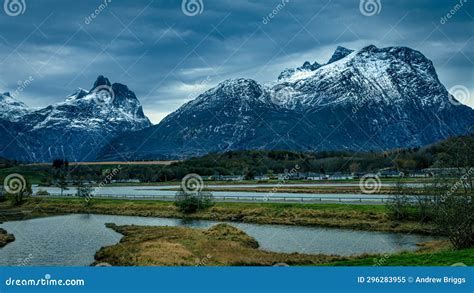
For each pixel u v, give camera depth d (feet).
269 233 256.32
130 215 380.17
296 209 313.73
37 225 328.08
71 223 334.65
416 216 260.83
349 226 269.44
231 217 327.06
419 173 563.07
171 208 376.48
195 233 238.48
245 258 174.19
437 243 204.33
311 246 214.07
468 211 172.35
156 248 187.42
